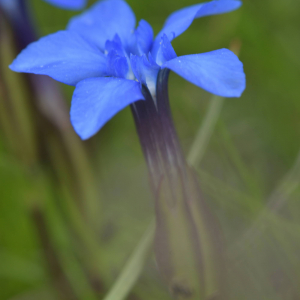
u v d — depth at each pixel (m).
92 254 0.17
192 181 0.13
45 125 0.16
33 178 0.16
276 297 0.15
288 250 0.15
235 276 0.15
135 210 0.17
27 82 0.16
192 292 0.13
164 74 0.13
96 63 0.13
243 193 0.16
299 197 0.16
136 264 0.14
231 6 0.13
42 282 0.17
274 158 0.17
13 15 0.16
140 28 0.13
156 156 0.13
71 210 0.17
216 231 0.13
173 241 0.13
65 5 0.16
